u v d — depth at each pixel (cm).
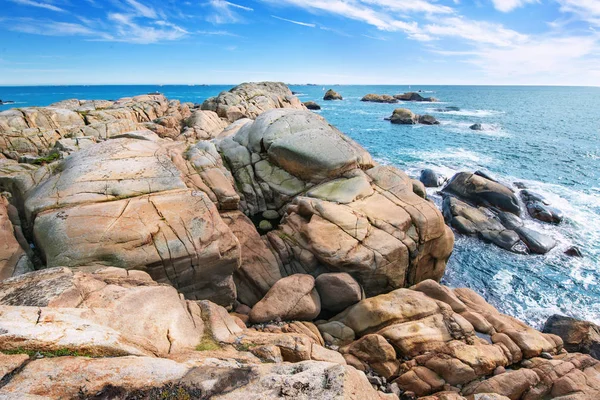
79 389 400
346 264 1271
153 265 1038
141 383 425
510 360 978
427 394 907
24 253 1094
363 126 5897
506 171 3216
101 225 1060
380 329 1077
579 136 5041
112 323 612
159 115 3341
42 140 2108
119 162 1368
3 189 1377
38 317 510
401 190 1631
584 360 964
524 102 12812
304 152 1716
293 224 1480
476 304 1222
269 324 1099
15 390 381
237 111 3762
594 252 1889
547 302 1538
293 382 444
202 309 839
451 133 5234
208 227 1145
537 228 2119
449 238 1533
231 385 441
